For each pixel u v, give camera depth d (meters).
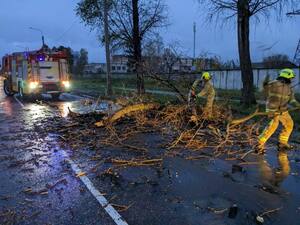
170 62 15.84
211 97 10.98
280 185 5.91
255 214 4.78
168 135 9.85
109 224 4.55
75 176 6.48
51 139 9.74
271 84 8.01
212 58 17.44
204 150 8.23
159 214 4.81
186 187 5.82
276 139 9.30
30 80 21.50
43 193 5.65
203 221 4.59
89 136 9.89
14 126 12.02
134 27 21.48
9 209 5.07
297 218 4.68
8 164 7.36
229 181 6.11
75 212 4.92
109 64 24.28
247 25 16.30
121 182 6.10
